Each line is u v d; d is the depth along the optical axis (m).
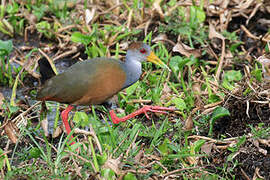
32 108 11.27
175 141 10.24
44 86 9.97
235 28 14.50
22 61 13.59
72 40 12.98
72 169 9.15
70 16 14.55
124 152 9.50
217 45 13.64
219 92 11.30
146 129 10.68
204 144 9.84
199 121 10.71
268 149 9.51
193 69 12.80
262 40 13.22
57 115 10.70
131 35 13.80
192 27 13.77
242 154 9.45
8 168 9.27
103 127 10.12
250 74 11.16
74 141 10.20
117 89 10.37
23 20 14.95
